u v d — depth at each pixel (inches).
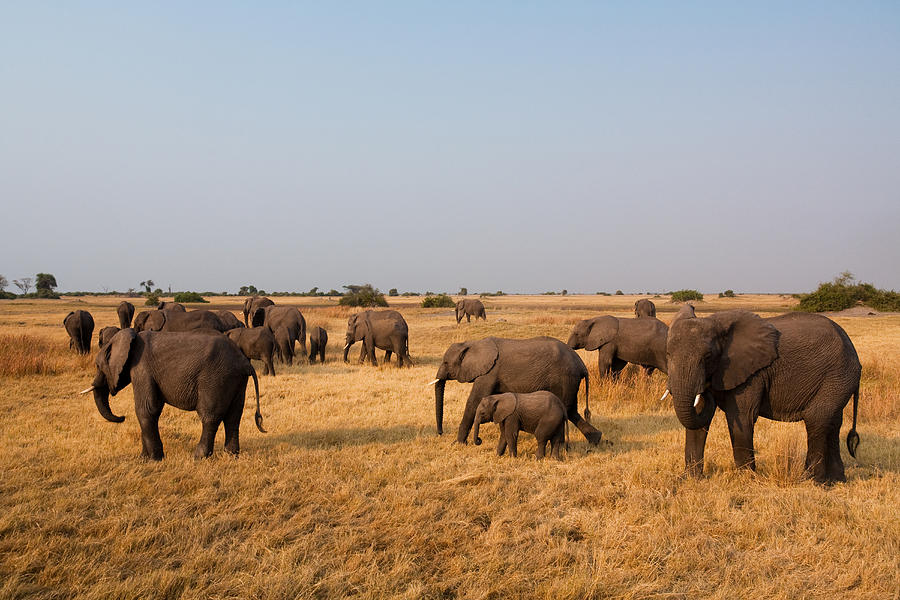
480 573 202.5
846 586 196.4
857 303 2021.4
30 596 183.3
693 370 286.7
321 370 738.8
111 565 203.6
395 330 773.3
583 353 847.7
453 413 479.2
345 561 211.8
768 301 3612.2
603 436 408.5
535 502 269.1
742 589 193.8
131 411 468.1
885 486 289.6
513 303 3496.6
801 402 298.7
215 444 372.2
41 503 257.0
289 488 284.8
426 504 261.9
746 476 298.8
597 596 190.9
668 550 220.7
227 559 208.8
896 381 589.3
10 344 769.6
